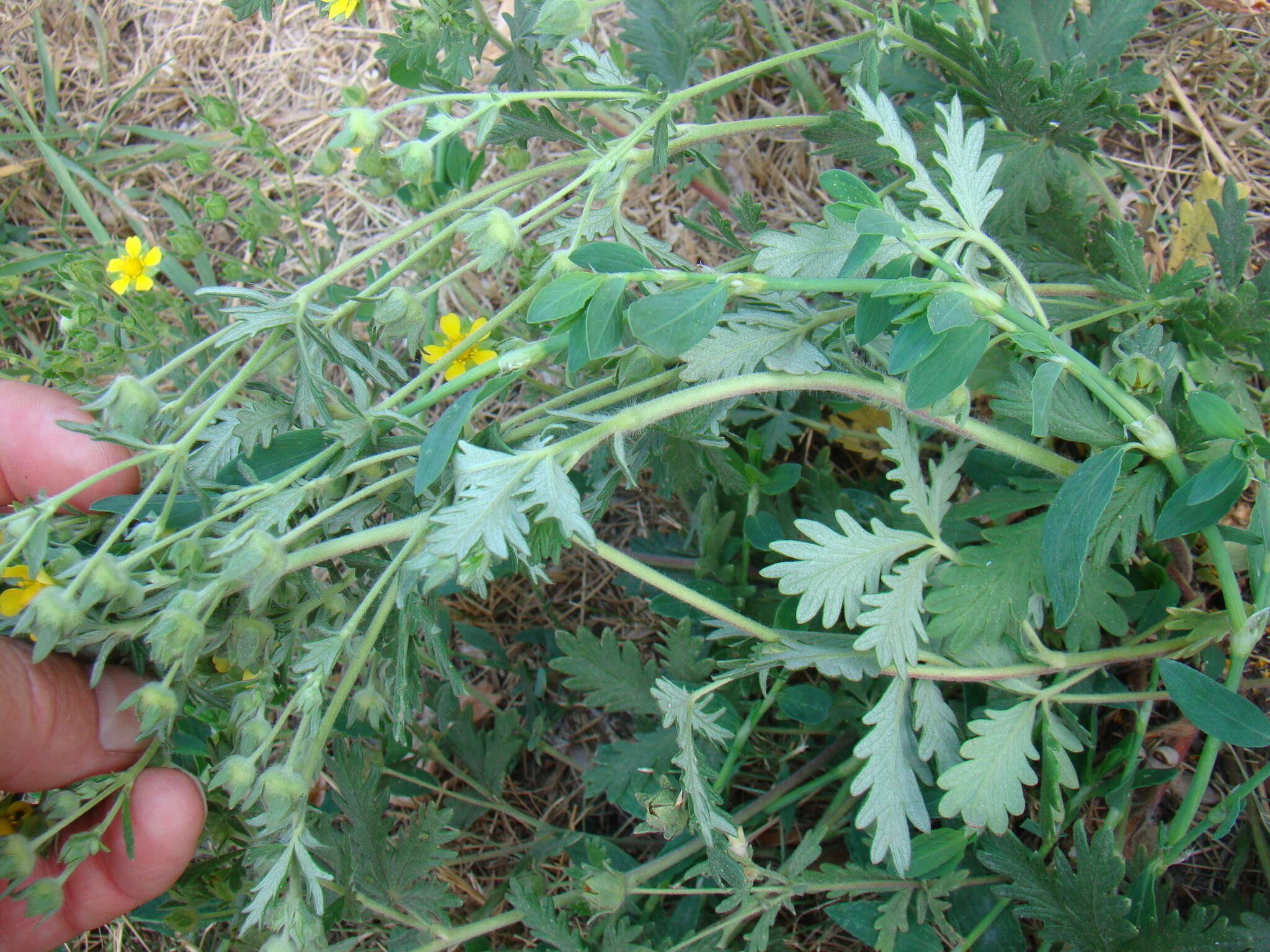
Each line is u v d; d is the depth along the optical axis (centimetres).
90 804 16
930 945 19
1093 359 22
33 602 14
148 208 31
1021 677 19
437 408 28
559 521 16
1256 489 20
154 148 31
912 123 21
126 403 16
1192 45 26
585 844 22
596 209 19
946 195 20
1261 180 26
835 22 28
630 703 22
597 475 22
